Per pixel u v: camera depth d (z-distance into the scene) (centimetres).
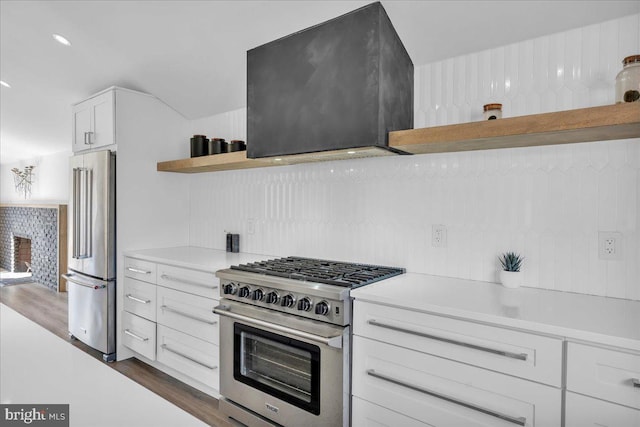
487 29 190
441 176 217
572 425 128
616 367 121
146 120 335
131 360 322
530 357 135
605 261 172
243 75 279
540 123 154
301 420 197
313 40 199
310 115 201
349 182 253
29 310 456
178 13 236
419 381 161
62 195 571
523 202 192
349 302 183
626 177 168
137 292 308
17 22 279
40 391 259
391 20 203
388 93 188
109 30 265
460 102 208
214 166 297
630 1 160
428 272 222
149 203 338
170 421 227
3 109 446
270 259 270
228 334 230
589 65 174
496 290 183
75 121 361
